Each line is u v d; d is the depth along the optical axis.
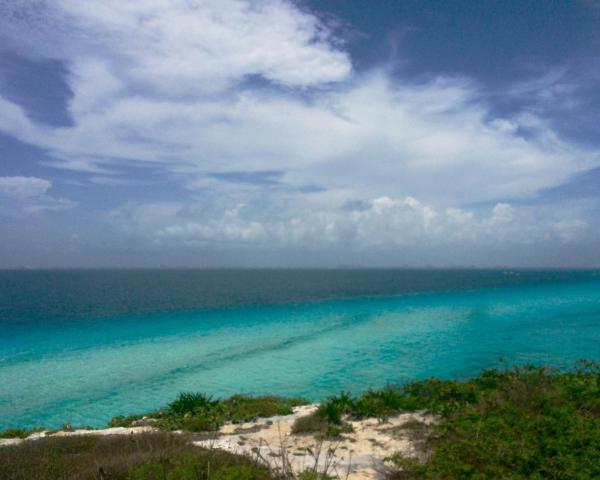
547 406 10.27
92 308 64.06
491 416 10.02
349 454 9.41
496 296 80.00
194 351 31.22
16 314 56.19
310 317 50.81
